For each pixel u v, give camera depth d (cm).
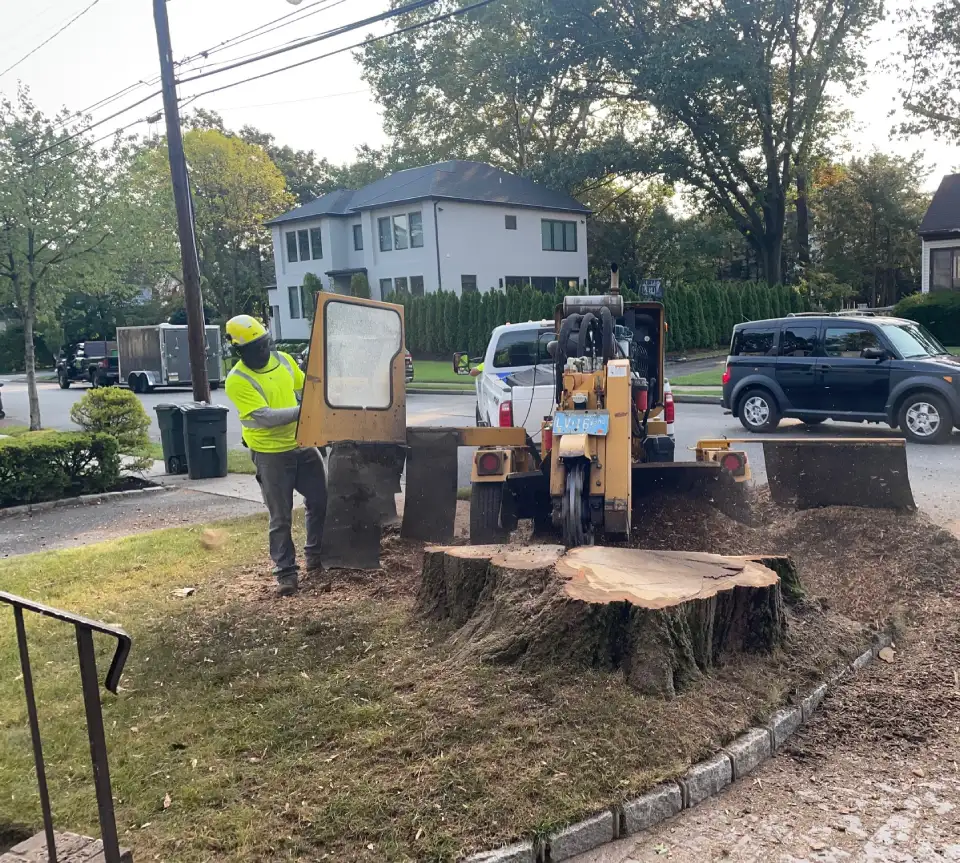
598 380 590
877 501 662
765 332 1329
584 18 3356
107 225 1669
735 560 452
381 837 294
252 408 564
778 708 380
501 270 3997
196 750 361
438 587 479
